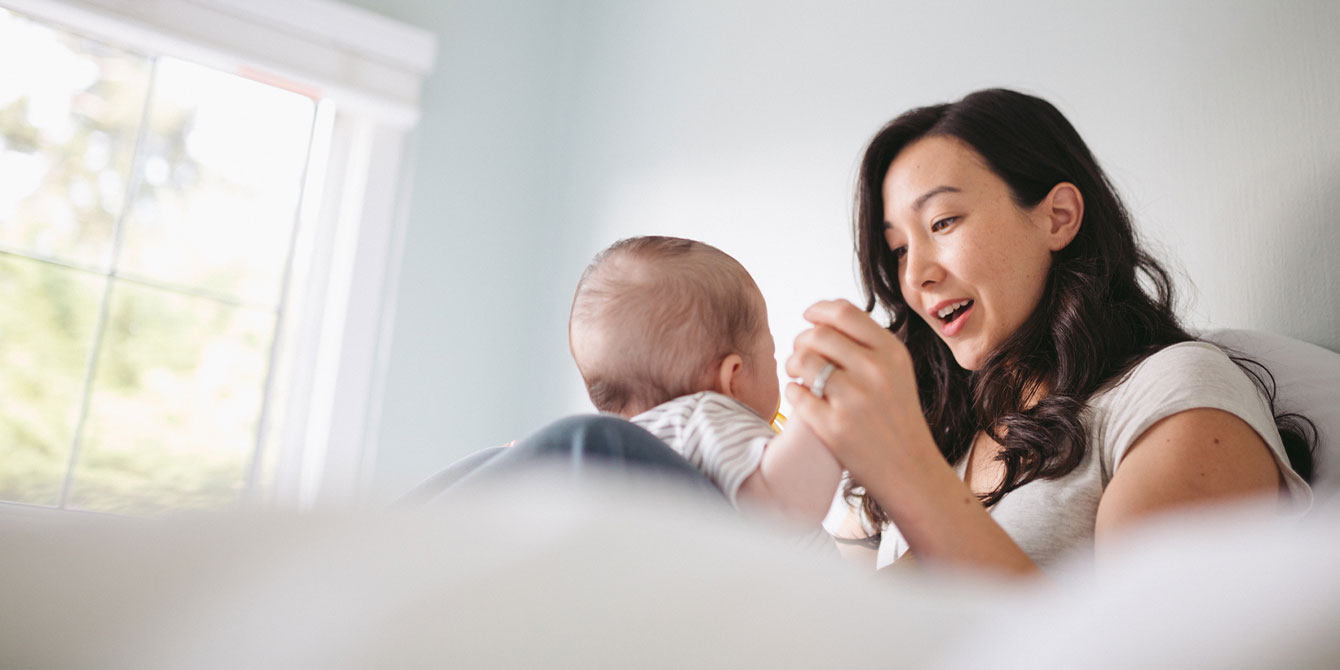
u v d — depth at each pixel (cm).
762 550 28
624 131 257
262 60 237
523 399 266
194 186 237
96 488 216
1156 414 85
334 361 240
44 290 217
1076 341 102
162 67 235
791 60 209
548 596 23
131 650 21
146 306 228
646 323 88
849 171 189
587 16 286
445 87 270
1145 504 79
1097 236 109
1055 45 157
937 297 111
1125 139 144
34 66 221
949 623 29
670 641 24
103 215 225
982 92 115
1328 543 32
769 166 209
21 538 22
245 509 23
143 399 224
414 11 268
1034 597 34
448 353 257
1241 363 101
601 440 57
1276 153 125
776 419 112
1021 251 108
